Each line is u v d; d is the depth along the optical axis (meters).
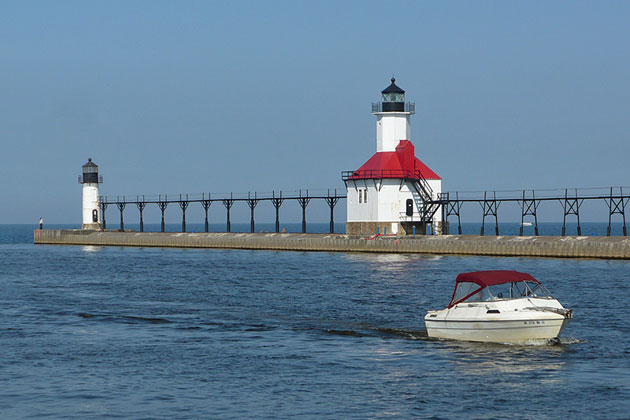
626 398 56.84
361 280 130.62
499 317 72.62
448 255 185.50
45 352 72.75
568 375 62.66
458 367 65.56
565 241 170.00
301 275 142.12
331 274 143.00
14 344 76.50
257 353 71.56
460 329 75.00
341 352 71.62
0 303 107.19
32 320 91.25
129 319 91.12
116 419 53.53
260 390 59.50
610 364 65.75
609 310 92.56
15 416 54.22
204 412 54.75
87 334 81.75
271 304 102.69
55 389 60.22
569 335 77.12
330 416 53.75
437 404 55.97
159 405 56.25
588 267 145.50
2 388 60.62
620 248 162.25
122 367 66.75
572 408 54.94
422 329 82.25
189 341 77.44
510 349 71.38
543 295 75.88
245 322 87.94
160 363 68.00
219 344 75.75
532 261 161.62
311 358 69.44
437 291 113.81
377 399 57.19
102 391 59.62
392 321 87.62
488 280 74.75
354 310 96.19
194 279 139.12
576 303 98.19
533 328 71.88
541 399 56.84
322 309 97.38
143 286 128.62
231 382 61.78
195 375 63.94
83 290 124.00
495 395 57.84
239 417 53.72
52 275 154.00
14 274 157.25
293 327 84.38
